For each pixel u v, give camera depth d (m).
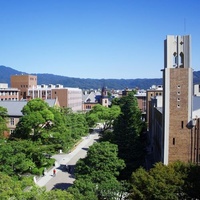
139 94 163.00
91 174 44.25
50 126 66.06
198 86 85.12
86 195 36.81
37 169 57.28
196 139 47.41
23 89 171.00
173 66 48.41
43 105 65.62
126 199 39.84
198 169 38.25
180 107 47.44
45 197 28.20
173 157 47.91
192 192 35.19
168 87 47.56
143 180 36.59
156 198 34.38
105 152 45.41
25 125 62.28
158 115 61.97
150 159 68.94
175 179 35.91
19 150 49.03
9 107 94.06
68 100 165.38
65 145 75.31
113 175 45.22
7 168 44.94
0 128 67.62
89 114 116.06
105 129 108.06
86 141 98.69
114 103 137.75
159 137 58.91
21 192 28.42
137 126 69.00
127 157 56.06
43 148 56.12
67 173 61.72
